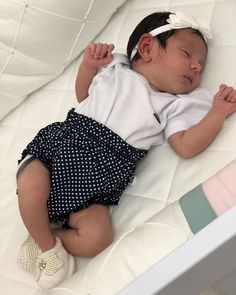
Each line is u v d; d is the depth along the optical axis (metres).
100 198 0.97
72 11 1.11
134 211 0.97
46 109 1.22
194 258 0.50
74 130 1.00
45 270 0.93
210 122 0.93
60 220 1.00
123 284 0.74
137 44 1.08
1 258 1.04
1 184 1.16
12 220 1.09
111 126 0.99
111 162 0.97
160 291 0.50
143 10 1.21
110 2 1.17
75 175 0.96
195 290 0.55
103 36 1.23
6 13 1.08
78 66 1.24
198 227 0.77
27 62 1.17
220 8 1.10
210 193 0.79
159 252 0.75
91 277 0.79
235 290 0.66
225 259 0.52
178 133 0.97
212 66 1.04
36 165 0.98
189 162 0.96
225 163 0.92
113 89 1.03
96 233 0.93
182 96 1.02
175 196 0.94
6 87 1.20
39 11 1.08
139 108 1.00
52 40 1.15
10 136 1.24
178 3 1.17
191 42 1.02
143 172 1.00
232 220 0.49
